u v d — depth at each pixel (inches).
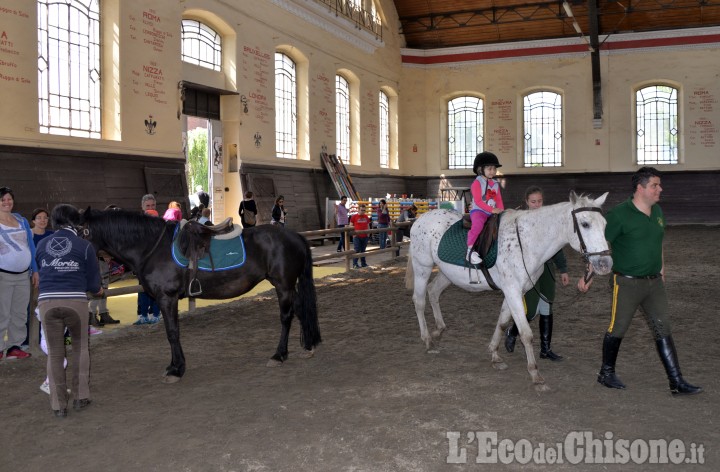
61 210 181.6
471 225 216.4
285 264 228.7
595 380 205.3
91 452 152.6
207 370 226.1
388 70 1040.2
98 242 211.2
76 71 470.9
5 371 228.1
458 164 1104.8
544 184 1045.2
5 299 235.6
